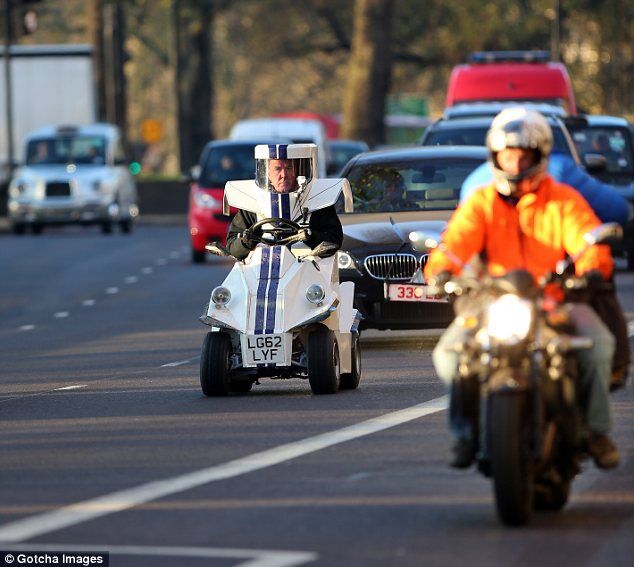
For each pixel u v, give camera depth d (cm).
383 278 5644
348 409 4300
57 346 6419
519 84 11225
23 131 17712
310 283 4597
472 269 2912
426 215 5869
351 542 2725
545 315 2825
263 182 4741
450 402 2884
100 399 4706
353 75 18688
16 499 3173
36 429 4138
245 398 4603
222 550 2680
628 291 7888
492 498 3077
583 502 3056
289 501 3084
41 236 15012
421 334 6391
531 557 2605
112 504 3094
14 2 17438
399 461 3500
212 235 10938
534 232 2925
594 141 9644
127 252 12362
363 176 6147
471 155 6222
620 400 4397
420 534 2778
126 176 15462
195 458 3594
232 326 4547
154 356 5884
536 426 2778
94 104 17612
